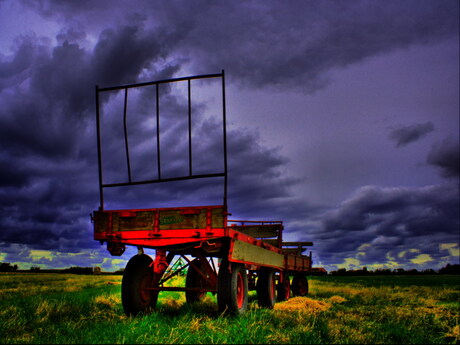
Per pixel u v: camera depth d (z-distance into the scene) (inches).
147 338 203.5
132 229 297.4
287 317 292.0
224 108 280.2
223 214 274.1
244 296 315.3
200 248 301.1
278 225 519.8
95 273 2795.3
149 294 315.6
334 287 956.6
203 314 301.7
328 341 222.5
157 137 293.6
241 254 302.5
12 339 206.5
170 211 290.5
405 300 563.8
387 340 234.7
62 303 333.1
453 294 739.4
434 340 245.0
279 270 467.2
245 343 200.8
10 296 537.0
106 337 202.7
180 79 290.7
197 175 281.3
